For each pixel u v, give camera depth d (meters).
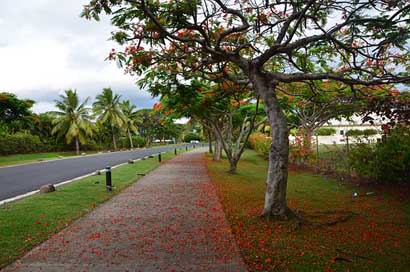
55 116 39.06
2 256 4.64
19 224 6.28
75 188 10.71
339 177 12.59
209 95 12.17
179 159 25.66
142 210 7.54
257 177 14.16
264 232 5.68
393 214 7.00
